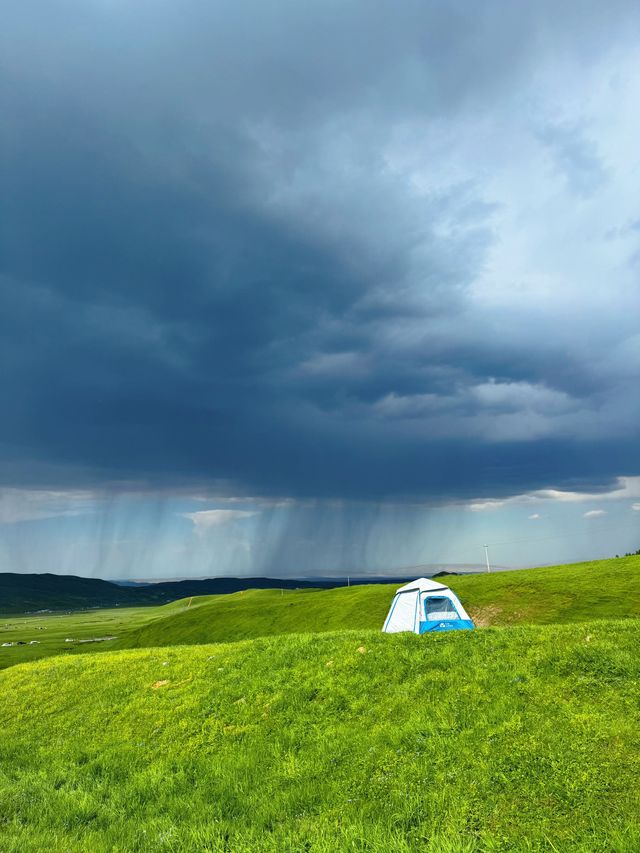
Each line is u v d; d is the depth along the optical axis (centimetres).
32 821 1427
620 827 984
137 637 11519
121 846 1234
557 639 2006
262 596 13800
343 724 1714
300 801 1337
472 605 6216
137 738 1975
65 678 2822
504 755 1302
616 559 7506
